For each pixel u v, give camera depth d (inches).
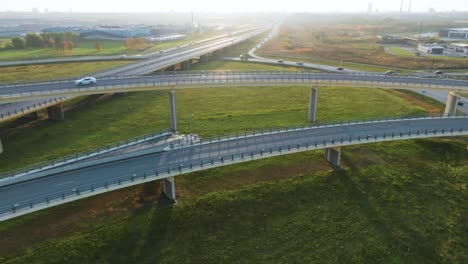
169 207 1784.0
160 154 1967.3
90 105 3408.0
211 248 1568.7
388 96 3686.0
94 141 2576.3
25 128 2824.8
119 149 2119.8
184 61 5034.5
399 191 1966.0
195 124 2906.0
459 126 2303.2
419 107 3309.5
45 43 7234.3
